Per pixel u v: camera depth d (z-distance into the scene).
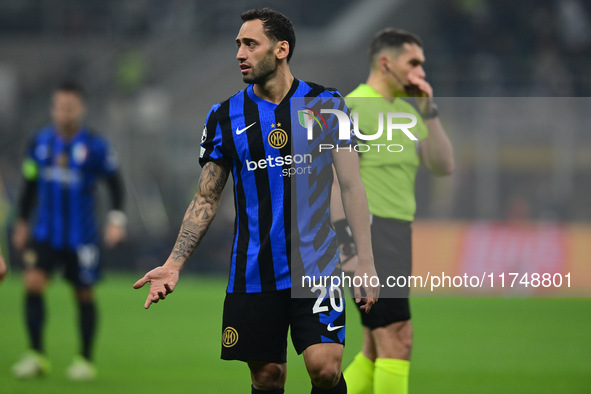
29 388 20.52
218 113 12.94
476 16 80.69
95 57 79.25
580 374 23.56
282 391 13.30
